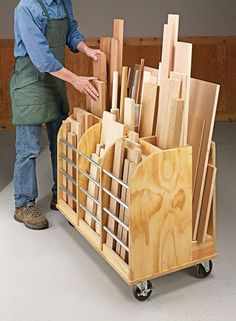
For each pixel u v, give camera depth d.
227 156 4.47
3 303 2.33
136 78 2.64
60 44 2.89
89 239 2.61
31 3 2.68
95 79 2.80
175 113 2.19
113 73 2.70
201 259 2.45
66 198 3.02
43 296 2.39
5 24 5.05
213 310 2.28
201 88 2.31
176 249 2.34
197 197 2.37
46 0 2.74
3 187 3.71
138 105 2.51
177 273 2.57
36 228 3.03
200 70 5.68
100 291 2.43
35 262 2.68
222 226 3.12
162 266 2.32
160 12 5.43
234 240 2.94
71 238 2.94
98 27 5.30
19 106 2.92
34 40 2.66
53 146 3.19
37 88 2.89
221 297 2.38
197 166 2.35
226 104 5.80
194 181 2.37
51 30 2.80
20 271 2.59
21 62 2.87
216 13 5.58
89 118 2.76
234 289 2.44
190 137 2.37
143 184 2.16
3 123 5.26
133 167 2.24
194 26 5.56
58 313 2.26
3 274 2.56
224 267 2.64
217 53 5.68
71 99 5.34
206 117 2.28
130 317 2.23
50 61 2.69
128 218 2.25
